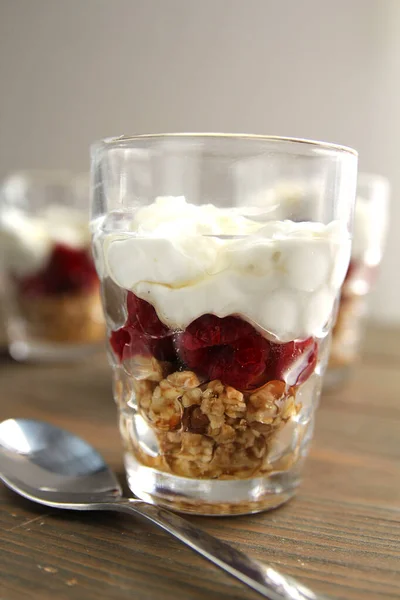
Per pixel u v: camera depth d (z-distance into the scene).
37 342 0.34
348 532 0.19
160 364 0.19
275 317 0.18
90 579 0.16
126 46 0.54
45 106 0.57
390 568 0.17
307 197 0.19
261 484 0.19
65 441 0.22
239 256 0.17
